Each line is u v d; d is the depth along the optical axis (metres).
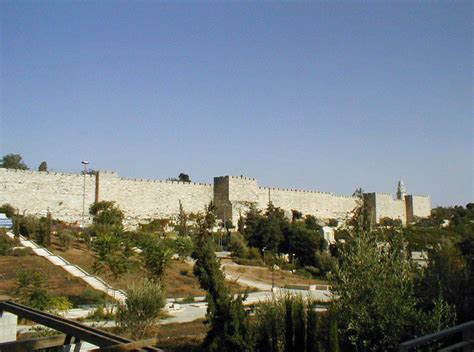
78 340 10.35
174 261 59.72
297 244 76.31
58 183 75.38
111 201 77.69
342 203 119.62
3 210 66.06
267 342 16.81
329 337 13.73
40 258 49.94
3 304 11.62
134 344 7.69
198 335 27.83
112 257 43.72
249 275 60.25
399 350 7.66
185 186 92.50
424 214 133.00
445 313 13.98
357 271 15.40
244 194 98.69
